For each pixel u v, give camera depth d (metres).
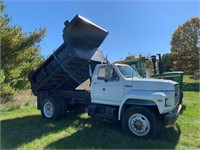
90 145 5.28
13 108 11.01
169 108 5.61
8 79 12.98
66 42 6.84
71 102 8.07
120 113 6.13
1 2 12.60
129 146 5.17
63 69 7.34
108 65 6.59
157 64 11.92
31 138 5.86
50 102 7.90
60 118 7.78
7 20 13.04
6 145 5.36
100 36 7.53
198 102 11.77
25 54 14.38
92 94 6.88
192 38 28.86
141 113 5.67
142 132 5.66
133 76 6.69
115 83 6.40
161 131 6.20
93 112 6.68
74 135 6.03
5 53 12.77
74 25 6.59
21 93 15.20
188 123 7.19
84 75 8.12
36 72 8.26
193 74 27.08
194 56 26.95
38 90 8.52
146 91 5.87
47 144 5.41
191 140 5.64
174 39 30.25
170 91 5.75
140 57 11.02
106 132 6.24
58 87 8.46
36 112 9.67
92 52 7.62
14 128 6.85
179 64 27.95
